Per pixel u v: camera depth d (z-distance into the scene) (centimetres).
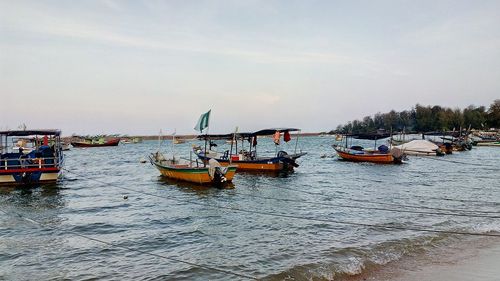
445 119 12850
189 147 10488
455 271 1080
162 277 1062
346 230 1562
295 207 2070
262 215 1866
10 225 1697
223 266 1146
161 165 3195
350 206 2088
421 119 13888
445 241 1391
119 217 1861
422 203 2161
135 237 1490
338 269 1095
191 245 1377
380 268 1112
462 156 5872
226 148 8056
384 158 4634
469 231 1519
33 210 2044
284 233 1523
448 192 2561
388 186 2877
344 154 5053
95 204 2214
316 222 1703
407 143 6097
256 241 1415
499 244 1347
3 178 2677
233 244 1380
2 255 1270
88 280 1048
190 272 1095
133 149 9931
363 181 3169
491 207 2023
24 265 1175
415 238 1420
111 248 1345
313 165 4603
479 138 9394
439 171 3891
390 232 1520
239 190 2669
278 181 3150
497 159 5325
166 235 1514
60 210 2042
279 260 1191
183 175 2888
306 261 1172
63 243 1414
